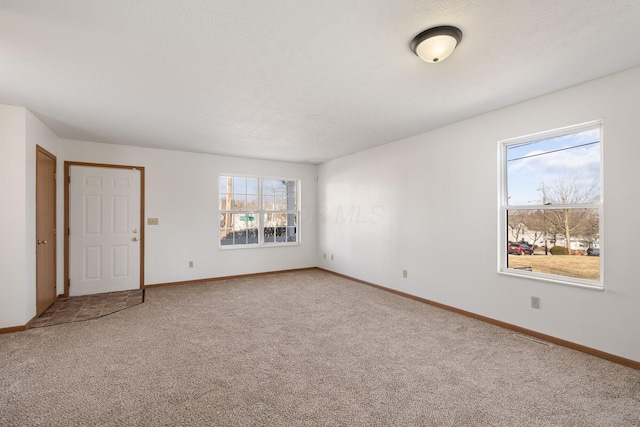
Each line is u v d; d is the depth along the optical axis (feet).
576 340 9.05
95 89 9.02
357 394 6.82
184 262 17.57
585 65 7.76
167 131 13.51
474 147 11.79
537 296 9.97
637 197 7.94
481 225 11.59
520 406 6.41
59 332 10.31
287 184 21.67
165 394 6.75
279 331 10.49
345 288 16.56
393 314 12.28
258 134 14.08
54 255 13.91
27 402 6.42
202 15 5.66
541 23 5.97
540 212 10.24
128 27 6.02
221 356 8.61
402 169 15.06
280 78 8.36
